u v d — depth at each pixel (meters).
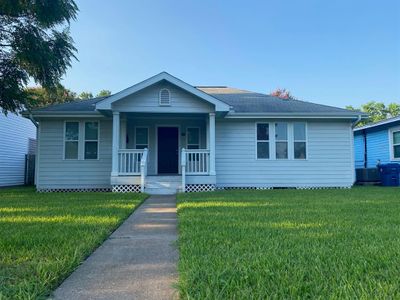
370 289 2.27
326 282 2.43
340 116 13.51
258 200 8.36
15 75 13.18
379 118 40.53
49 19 12.78
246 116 13.33
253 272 2.62
